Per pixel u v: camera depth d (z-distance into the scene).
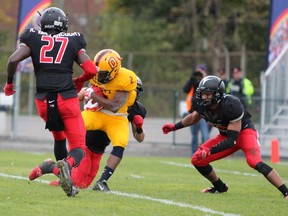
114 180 30.55
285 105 52.53
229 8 98.94
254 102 52.41
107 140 26.53
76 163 22.92
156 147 55.47
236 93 50.06
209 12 99.56
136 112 26.88
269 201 24.84
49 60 22.95
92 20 98.06
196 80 44.19
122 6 104.81
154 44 98.25
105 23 98.19
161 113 82.00
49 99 22.86
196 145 46.00
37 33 23.19
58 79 22.92
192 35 99.19
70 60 23.11
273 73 52.91
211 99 24.64
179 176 34.22
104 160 41.75
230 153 26.55
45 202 21.84
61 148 25.02
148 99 82.62
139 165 39.81
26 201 21.94
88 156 26.34
